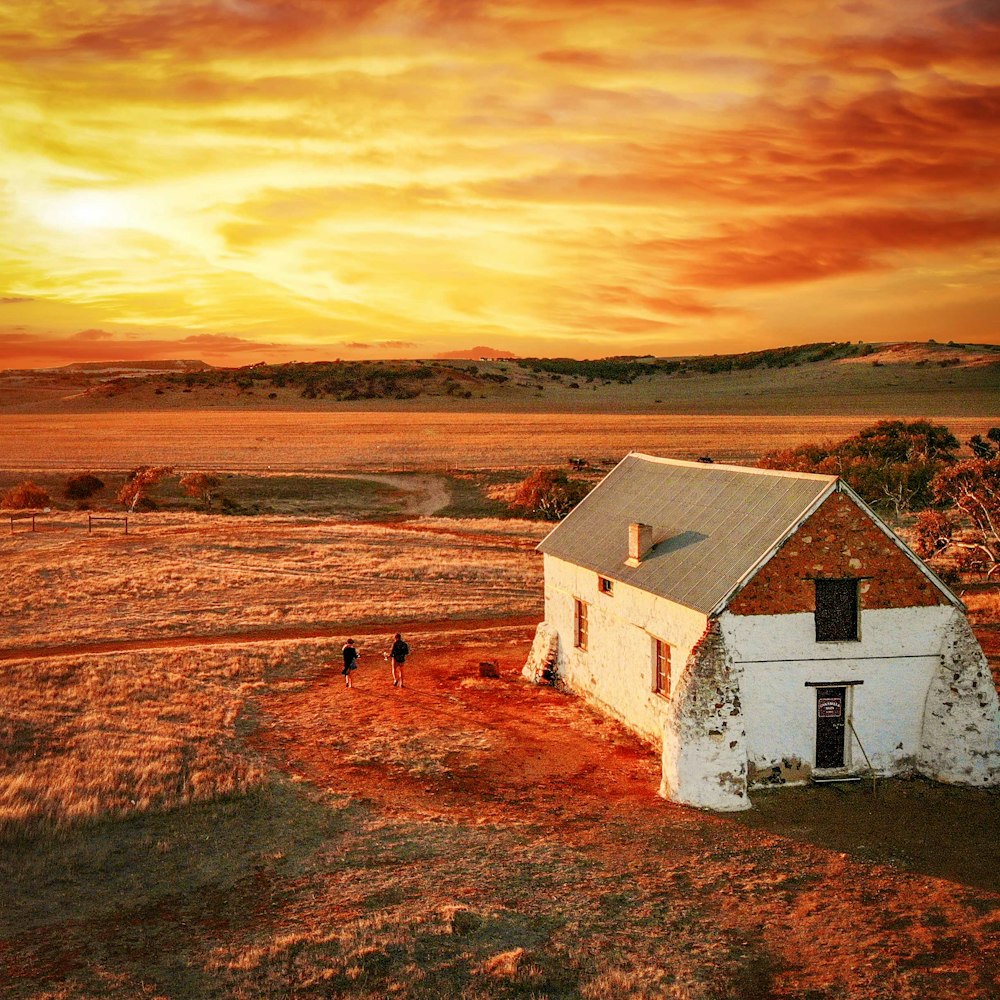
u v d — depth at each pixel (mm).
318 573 53656
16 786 20938
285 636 40969
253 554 59094
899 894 17406
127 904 16719
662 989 14047
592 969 14672
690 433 143375
